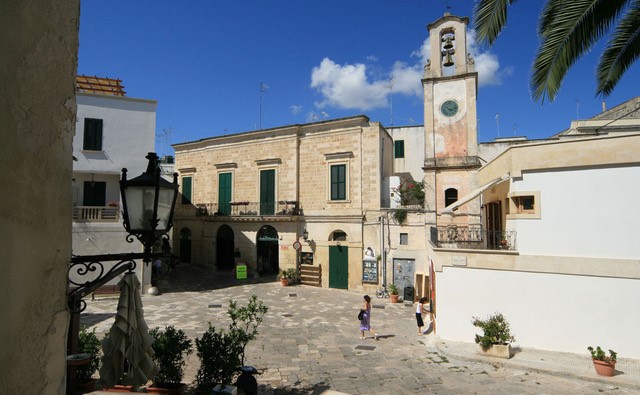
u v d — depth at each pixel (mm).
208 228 29188
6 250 1998
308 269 24453
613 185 11062
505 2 7422
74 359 6332
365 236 22859
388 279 21828
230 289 22875
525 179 12352
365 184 23141
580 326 11234
